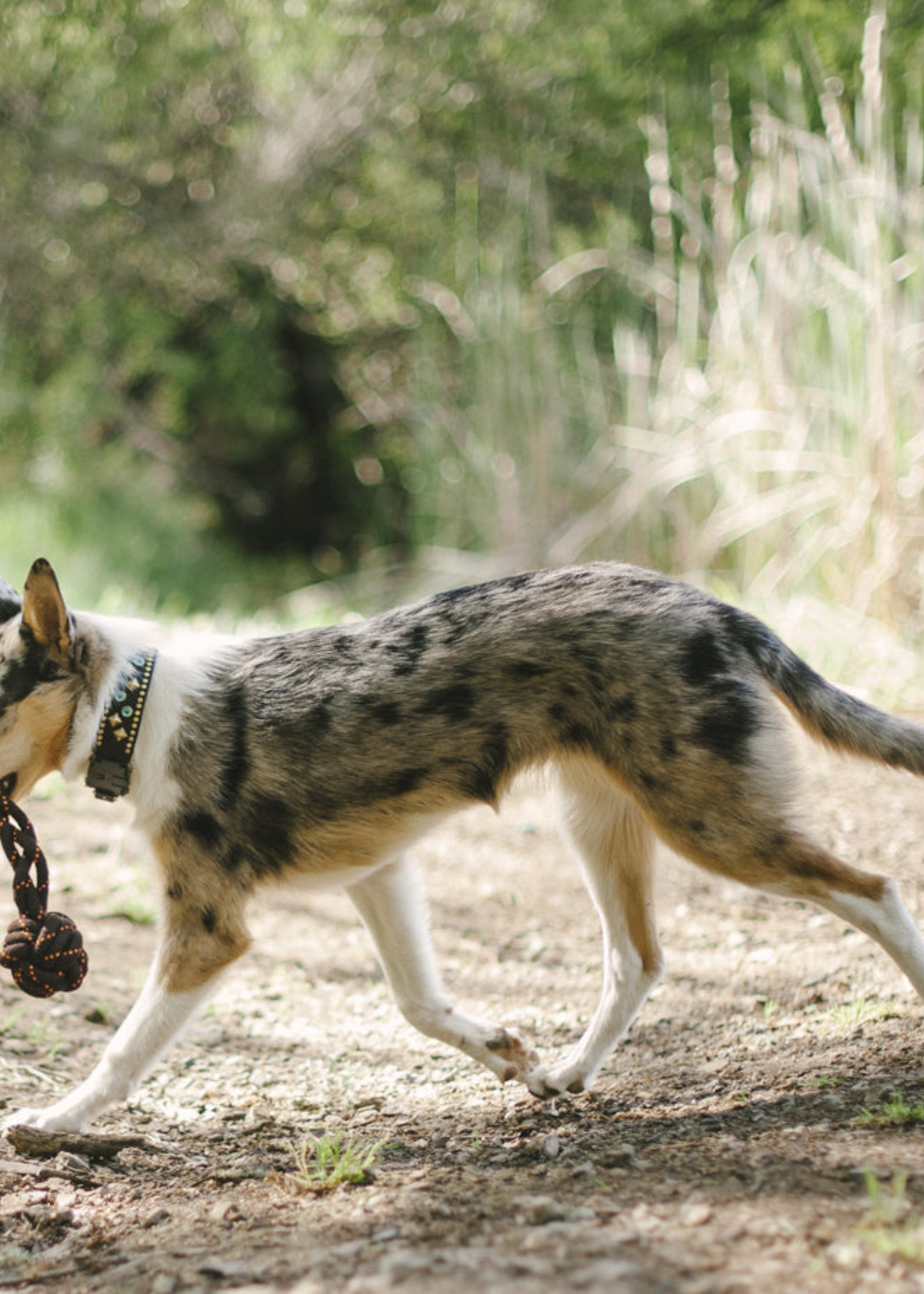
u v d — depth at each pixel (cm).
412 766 428
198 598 1483
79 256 1611
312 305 1705
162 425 1734
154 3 1503
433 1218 304
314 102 1562
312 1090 464
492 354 1230
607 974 448
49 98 1524
